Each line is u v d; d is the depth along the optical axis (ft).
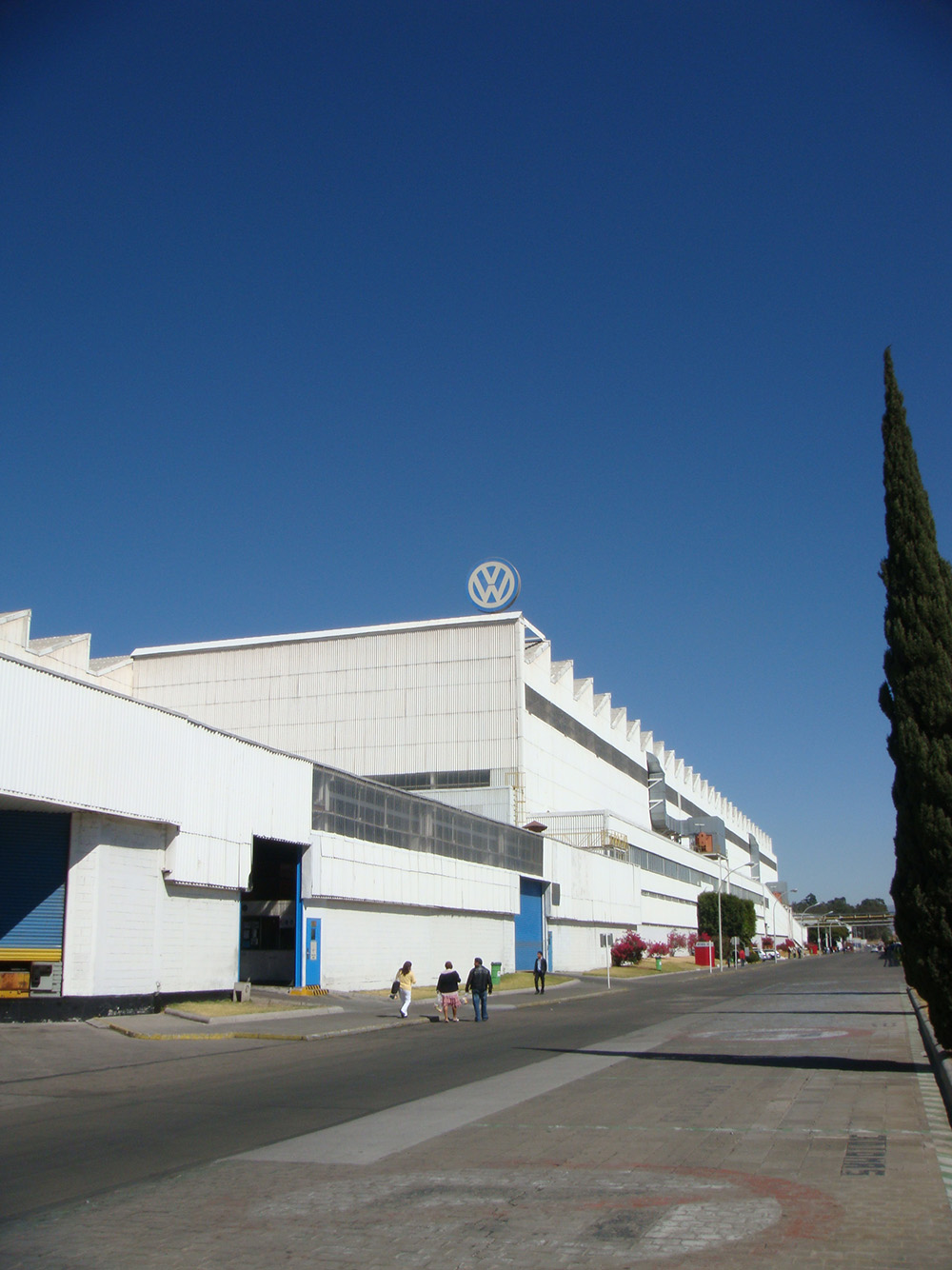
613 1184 29.25
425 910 143.02
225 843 97.25
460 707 211.20
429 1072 55.98
